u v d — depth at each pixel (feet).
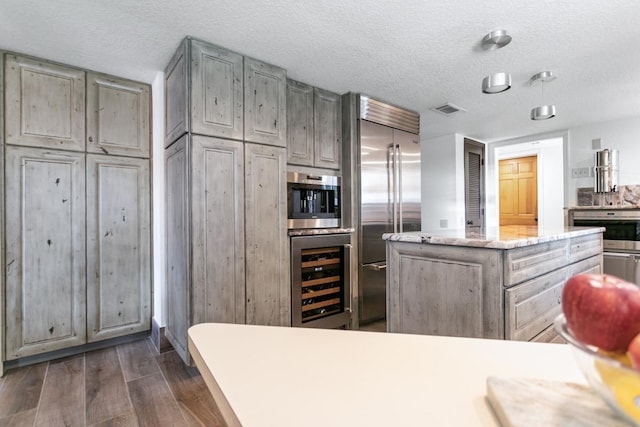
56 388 6.53
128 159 8.68
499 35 6.76
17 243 7.25
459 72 8.81
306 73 8.82
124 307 8.65
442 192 15.88
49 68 7.66
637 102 11.19
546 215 17.47
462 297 5.39
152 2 5.74
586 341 1.24
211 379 1.77
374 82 9.47
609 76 9.09
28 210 7.37
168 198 8.01
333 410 1.45
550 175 17.31
